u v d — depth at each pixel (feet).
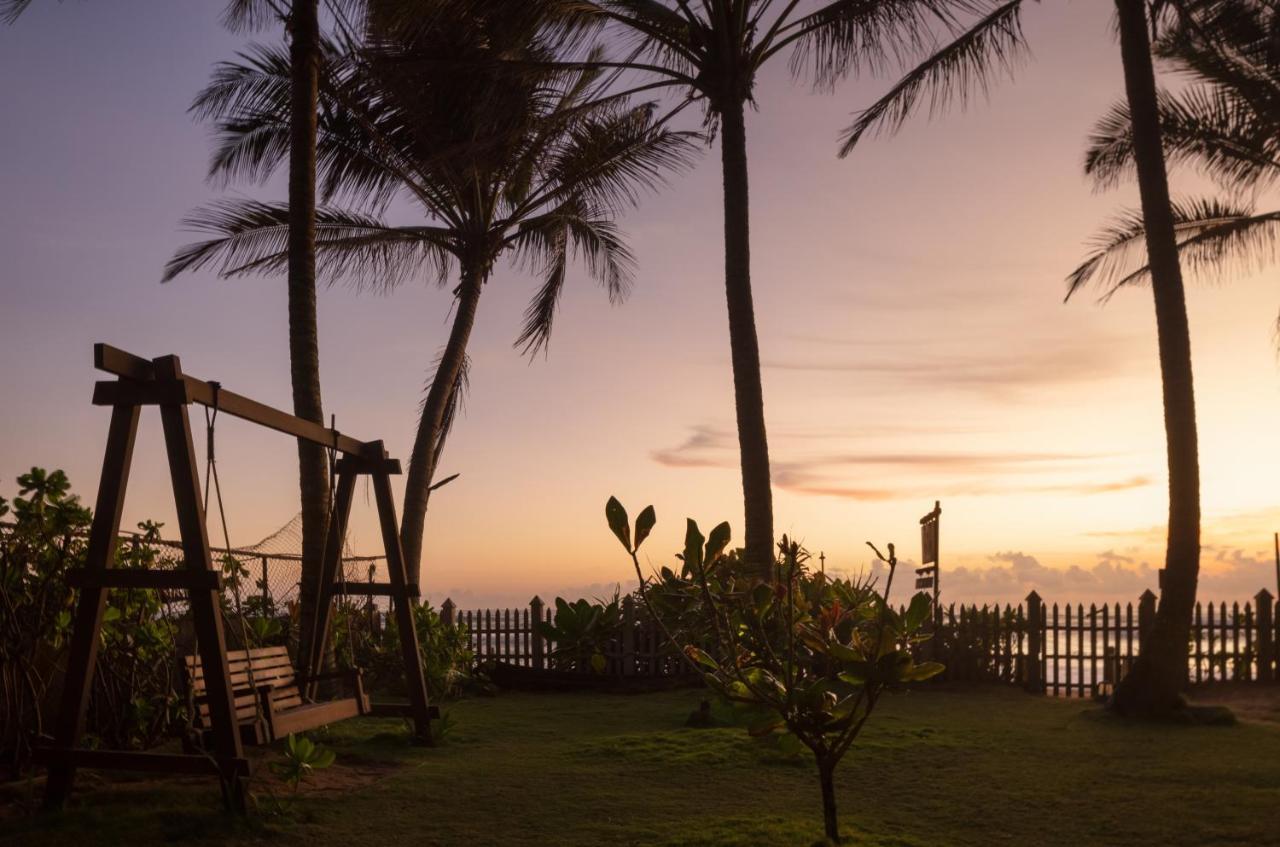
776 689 18.88
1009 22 45.29
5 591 24.56
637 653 55.21
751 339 47.55
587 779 26.63
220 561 34.24
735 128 48.62
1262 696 48.65
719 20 48.47
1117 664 51.44
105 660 27.45
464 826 21.71
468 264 60.13
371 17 46.78
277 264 54.39
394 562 32.14
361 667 47.26
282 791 24.18
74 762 21.43
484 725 37.83
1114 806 23.59
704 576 20.20
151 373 22.03
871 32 47.83
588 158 57.88
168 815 21.03
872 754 30.01
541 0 46.50
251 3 48.16
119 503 22.09
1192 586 38.73
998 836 20.93
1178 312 39.88
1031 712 41.60
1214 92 50.60
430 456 56.65
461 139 55.52
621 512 20.13
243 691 25.39
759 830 20.39
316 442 28.96
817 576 26.89
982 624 54.34
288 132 52.80
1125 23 41.34
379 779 26.48
